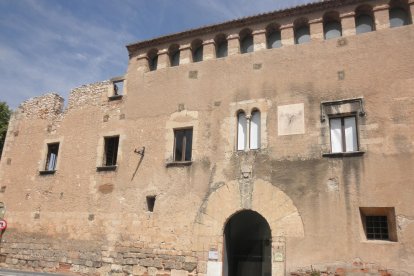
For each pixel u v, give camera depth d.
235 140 14.73
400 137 12.45
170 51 17.66
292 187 13.30
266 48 15.59
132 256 15.01
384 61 13.41
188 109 15.96
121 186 16.20
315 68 14.33
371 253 11.73
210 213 14.23
